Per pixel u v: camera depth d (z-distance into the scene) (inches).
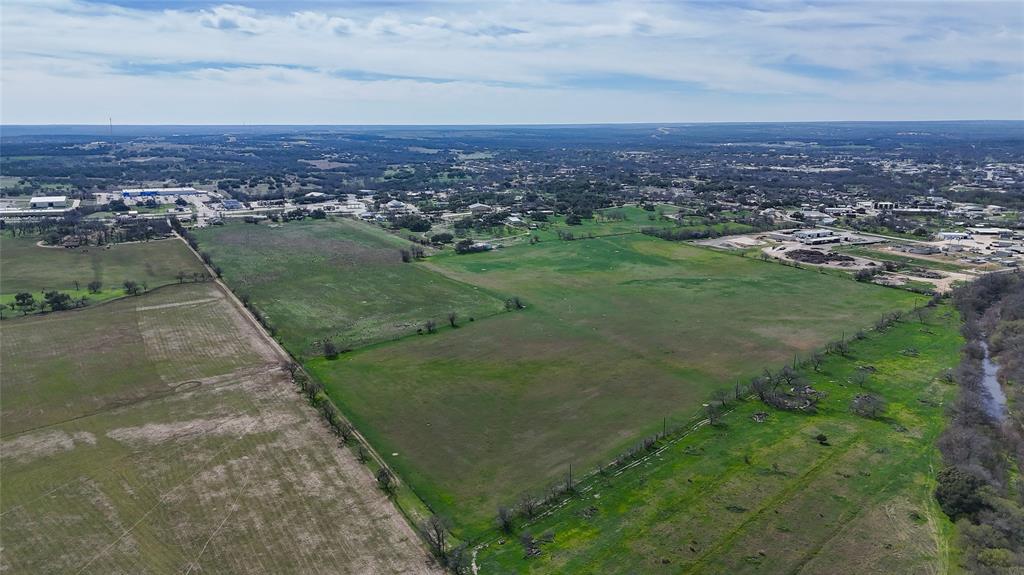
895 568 2556.6
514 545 2741.1
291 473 3275.1
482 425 3784.5
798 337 5147.6
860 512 2901.1
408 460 3417.8
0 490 3152.1
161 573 2586.1
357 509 2984.7
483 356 4822.8
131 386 4298.7
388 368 4621.1
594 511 2952.8
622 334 5260.8
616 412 3919.8
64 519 2930.6
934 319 5502.0
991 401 3939.5
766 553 2655.0
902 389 4163.4
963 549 2635.3
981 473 3016.7
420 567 2608.3
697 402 4037.9
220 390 4242.1
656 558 2635.3
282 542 2760.8
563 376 4453.7
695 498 3031.5
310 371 4574.3
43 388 4264.3
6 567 2628.0
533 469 3316.9
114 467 3341.5
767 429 3666.3
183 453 3472.0
